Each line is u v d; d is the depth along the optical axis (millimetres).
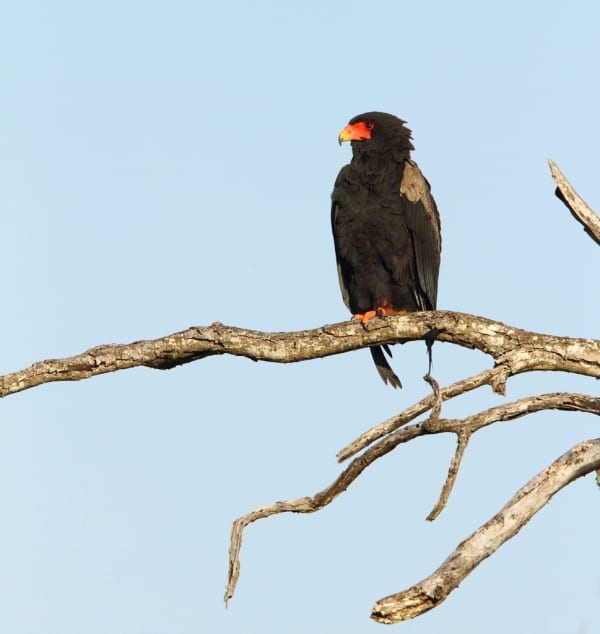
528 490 9141
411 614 8172
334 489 9508
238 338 11234
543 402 9711
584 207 10844
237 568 9133
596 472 9523
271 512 9383
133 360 10977
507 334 11156
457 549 8648
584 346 10781
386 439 9406
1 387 10562
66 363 10711
